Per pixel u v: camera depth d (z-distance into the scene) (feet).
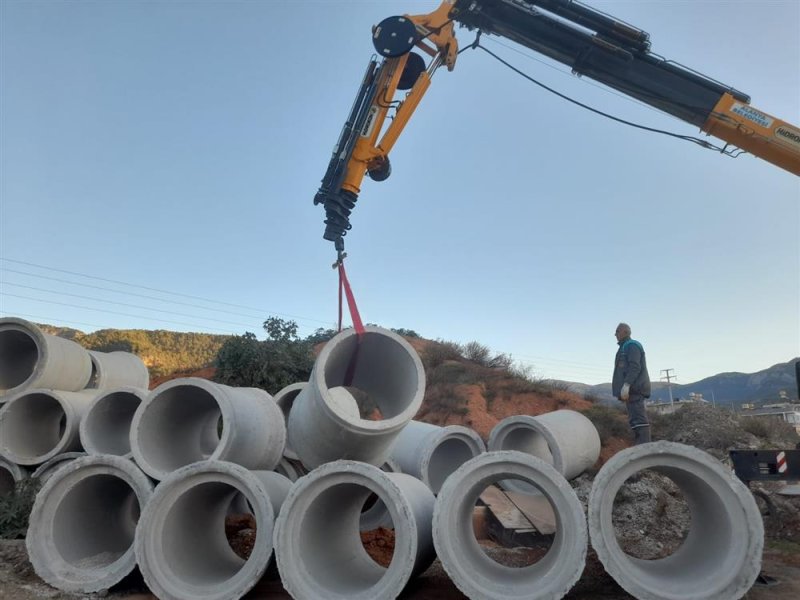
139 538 19.10
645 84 32.76
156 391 25.00
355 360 24.98
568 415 38.47
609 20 32.68
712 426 54.85
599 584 20.12
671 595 16.55
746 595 18.93
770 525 27.58
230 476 19.43
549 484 17.76
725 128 32.27
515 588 17.38
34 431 34.60
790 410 107.34
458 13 33.96
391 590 17.20
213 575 20.47
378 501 30.48
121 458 21.11
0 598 18.66
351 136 33.65
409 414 21.79
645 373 28.50
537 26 33.12
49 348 35.32
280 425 27.81
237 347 59.72
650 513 29.14
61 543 20.98
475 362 91.30
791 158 31.73
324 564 19.62
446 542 17.72
